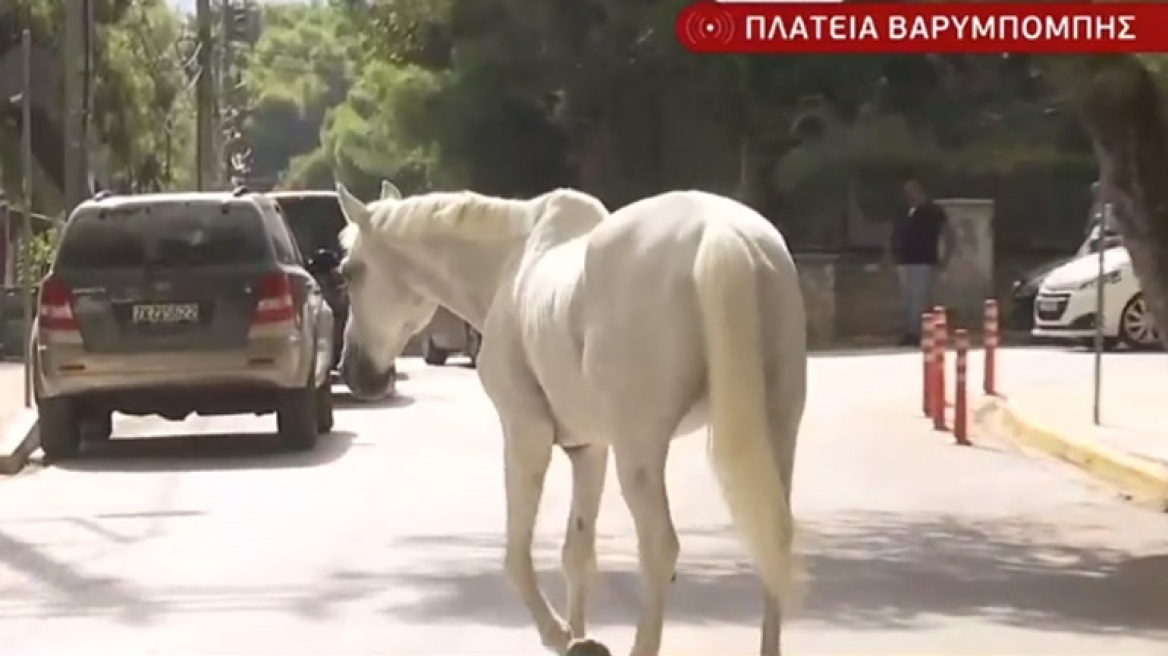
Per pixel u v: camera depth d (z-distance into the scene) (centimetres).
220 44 7344
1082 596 1199
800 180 4025
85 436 2117
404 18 4038
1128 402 2219
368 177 5522
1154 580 1259
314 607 1153
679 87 3994
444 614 1127
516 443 907
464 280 944
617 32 3928
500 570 1270
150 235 1883
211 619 1122
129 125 4834
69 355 1870
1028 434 2011
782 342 790
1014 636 1073
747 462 761
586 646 897
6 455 1822
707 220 788
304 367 1909
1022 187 4034
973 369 2736
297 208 2677
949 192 4047
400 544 1376
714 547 1370
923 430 2106
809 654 1020
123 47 4900
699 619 1110
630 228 812
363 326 989
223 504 1591
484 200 941
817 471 1795
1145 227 1509
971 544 1405
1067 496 1650
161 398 1897
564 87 4019
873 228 4044
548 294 859
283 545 1381
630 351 801
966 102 3997
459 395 2581
